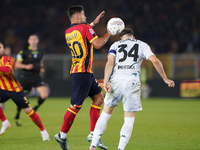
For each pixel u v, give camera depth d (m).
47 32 80.00
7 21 82.44
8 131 24.98
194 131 24.88
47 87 58.75
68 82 58.84
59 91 58.97
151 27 78.88
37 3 86.50
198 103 49.16
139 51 15.92
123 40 16.27
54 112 38.88
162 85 57.62
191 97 56.34
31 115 20.50
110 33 16.95
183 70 57.94
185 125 28.17
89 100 57.66
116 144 19.81
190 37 76.06
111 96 15.93
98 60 58.50
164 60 58.41
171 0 83.56
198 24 79.25
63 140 17.41
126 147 18.78
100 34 78.94
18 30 80.56
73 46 17.55
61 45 77.62
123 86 15.59
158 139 21.45
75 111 17.44
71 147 18.83
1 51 20.39
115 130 25.52
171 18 80.50
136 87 15.66
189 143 19.98
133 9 83.00
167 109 41.31
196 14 80.94
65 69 58.94
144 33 77.88
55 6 85.62
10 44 76.38
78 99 17.47
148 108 42.50
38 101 31.16
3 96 20.97
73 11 17.86
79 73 17.42
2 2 85.81
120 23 16.95
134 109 15.66
